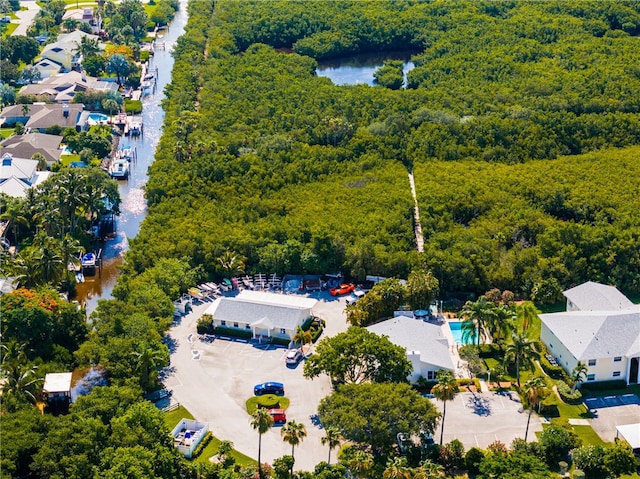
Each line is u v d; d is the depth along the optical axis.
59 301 185.12
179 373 177.00
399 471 136.12
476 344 185.62
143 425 147.12
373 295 193.88
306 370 167.12
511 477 138.25
